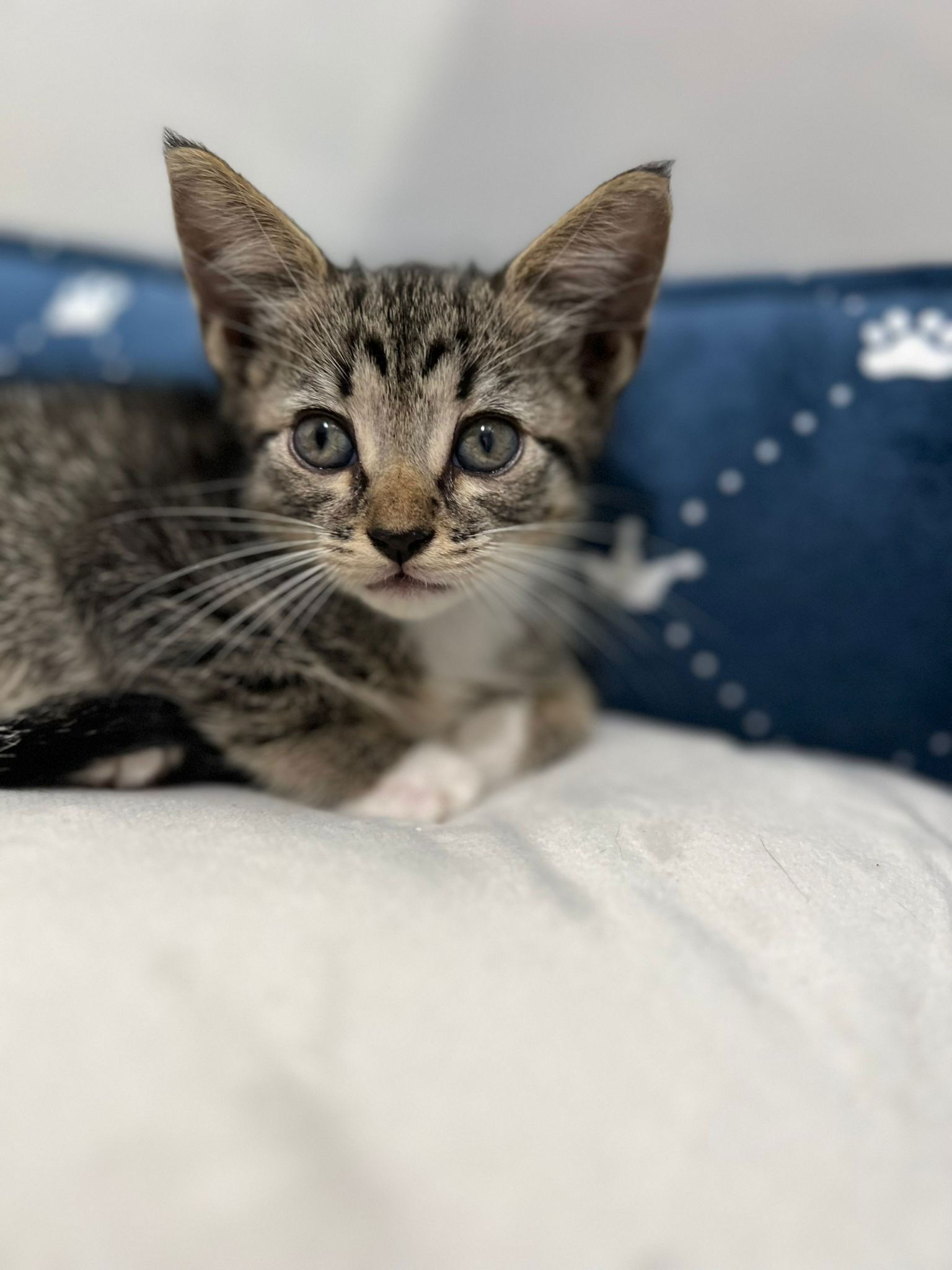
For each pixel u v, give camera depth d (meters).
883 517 0.18
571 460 0.17
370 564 0.15
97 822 0.12
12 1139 0.08
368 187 0.24
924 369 0.18
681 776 0.16
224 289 0.16
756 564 0.20
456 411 0.15
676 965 0.10
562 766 0.17
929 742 0.19
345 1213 0.07
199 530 0.17
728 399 0.19
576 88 0.22
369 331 0.15
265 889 0.10
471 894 0.11
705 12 0.21
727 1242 0.08
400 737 0.17
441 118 0.23
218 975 0.09
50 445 0.18
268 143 0.23
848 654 0.19
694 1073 0.09
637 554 0.21
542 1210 0.08
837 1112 0.09
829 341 0.19
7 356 0.24
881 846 0.13
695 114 0.21
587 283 0.16
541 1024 0.09
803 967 0.10
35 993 0.09
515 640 0.19
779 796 0.15
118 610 0.16
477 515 0.15
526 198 0.23
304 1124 0.08
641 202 0.15
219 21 0.22
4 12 0.22
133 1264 0.07
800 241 0.22
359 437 0.15
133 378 0.22
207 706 0.16
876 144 0.21
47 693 0.17
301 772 0.16
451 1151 0.08
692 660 0.21
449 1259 0.07
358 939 0.10
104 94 0.23
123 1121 0.08
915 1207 0.08
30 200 0.25
